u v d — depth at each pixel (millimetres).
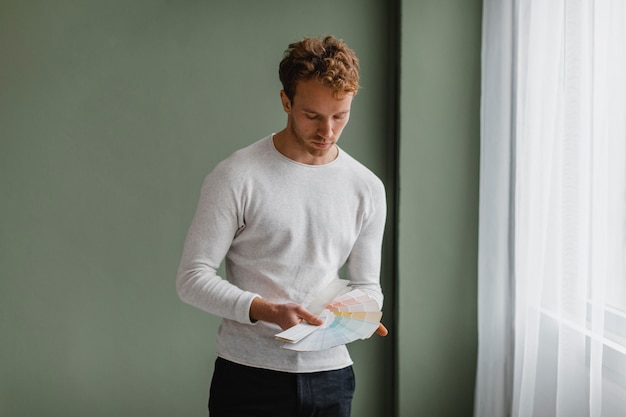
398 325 2414
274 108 2377
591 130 1742
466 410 2482
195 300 1510
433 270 2402
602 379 1766
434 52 2311
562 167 1820
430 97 2328
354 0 2369
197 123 2342
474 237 2404
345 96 1416
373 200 1645
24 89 2234
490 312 2299
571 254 1814
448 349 2445
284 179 1538
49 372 2367
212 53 2318
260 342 1562
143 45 2279
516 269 2139
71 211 2311
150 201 2352
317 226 1563
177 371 2441
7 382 2350
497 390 2279
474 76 2336
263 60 2348
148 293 2391
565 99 1799
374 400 2568
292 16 2346
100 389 2404
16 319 2324
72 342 2367
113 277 2363
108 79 2275
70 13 2229
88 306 2361
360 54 2395
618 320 1695
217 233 1511
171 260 2391
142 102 2303
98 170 2309
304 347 1384
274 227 1527
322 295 1589
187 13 2289
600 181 1680
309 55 1408
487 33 2258
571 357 1832
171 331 2420
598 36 1688
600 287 1691
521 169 2076
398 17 2303
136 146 2318
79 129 2281
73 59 2248
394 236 2432
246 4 2316
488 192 2275
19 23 2205
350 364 1662
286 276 1570
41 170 2277
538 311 2002
